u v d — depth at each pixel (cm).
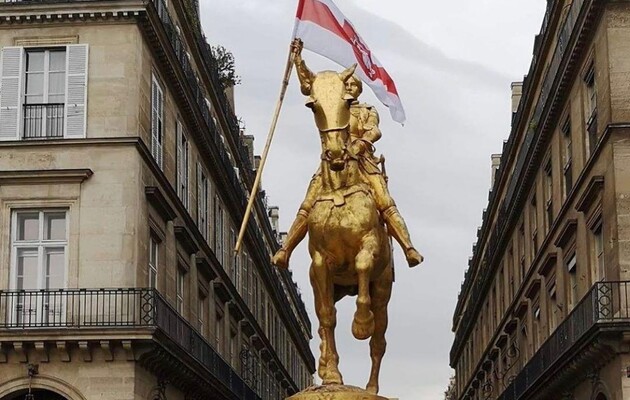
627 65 2722
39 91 2933
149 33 2997
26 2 2930
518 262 4512
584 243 2988
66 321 2728
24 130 2909
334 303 880
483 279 5647
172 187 3209
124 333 2669
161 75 3203
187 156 3591
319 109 845
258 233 5419
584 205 2925
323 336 856
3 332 2673
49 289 2784
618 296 2595
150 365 2783
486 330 5775
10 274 2811
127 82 2916
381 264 870
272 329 6162
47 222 2850
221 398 3572
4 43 2941
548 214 3756
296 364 7769
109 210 2830
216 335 3981
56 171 2833
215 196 4178
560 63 3203
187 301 3431
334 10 1077
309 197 875
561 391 3128
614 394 2586
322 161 857
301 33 1062
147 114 3005
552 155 3591
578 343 2698
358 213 844
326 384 827
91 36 2941
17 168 2867
